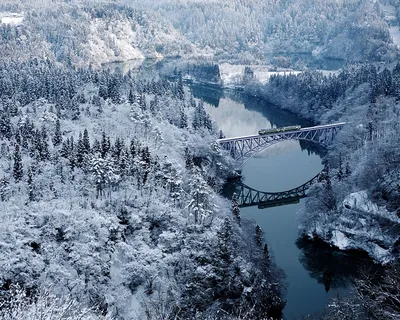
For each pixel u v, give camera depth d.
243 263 104.25
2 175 123.50
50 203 110.62
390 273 73.81
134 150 136.75
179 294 96.81
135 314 92.25
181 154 170.50
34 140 141.75
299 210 145.50
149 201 121.19
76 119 181.62
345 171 156.62
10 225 98.00
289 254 128.12
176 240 109.56
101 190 119.94
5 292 78.50
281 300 102.75
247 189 176.62
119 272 100.50
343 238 128.62
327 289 111.56
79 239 101.44
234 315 92.19
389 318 62.91
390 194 129.38
